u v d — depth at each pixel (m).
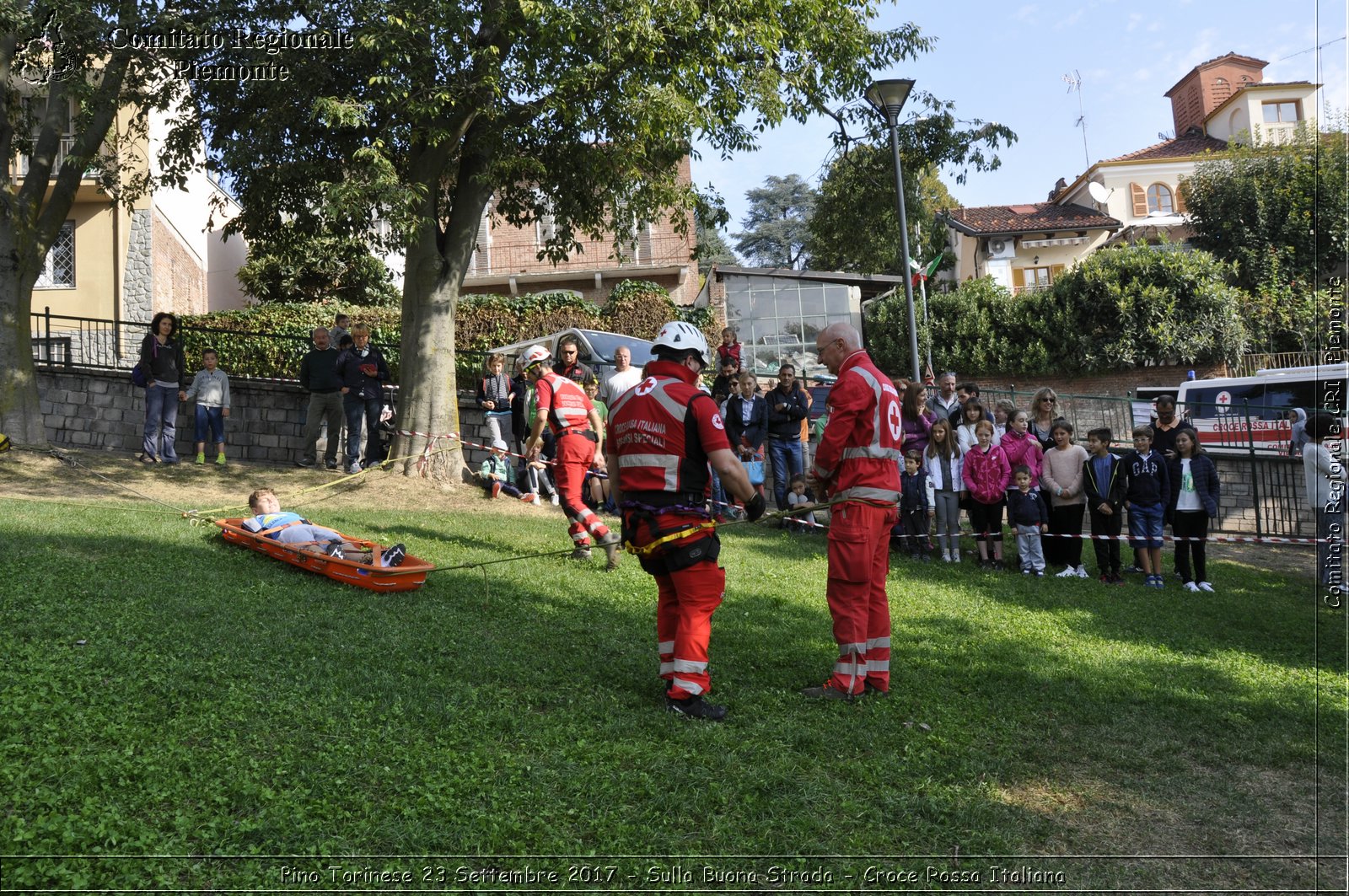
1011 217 40.28
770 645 7.08
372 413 14.23
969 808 4.45
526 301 23.59
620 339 17.84
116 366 16.80
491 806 4.10
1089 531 15.06
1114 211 42.03
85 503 10.55
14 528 8.24
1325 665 7.93
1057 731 5.66
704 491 5.61
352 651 5.96
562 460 9.30
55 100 13.88
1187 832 4.43
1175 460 11.43
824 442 6.07
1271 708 6.41
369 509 11.91
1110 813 4.61
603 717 5.26
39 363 15.38
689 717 5.35
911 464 11.74
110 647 5.52
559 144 13.78
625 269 30.80
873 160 16.38
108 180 14.41
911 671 6.70
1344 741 5.76
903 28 14.58
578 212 15.15
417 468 13.61
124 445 15.43
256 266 25.69
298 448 15.66
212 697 5.00
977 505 11.60
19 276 13.71
